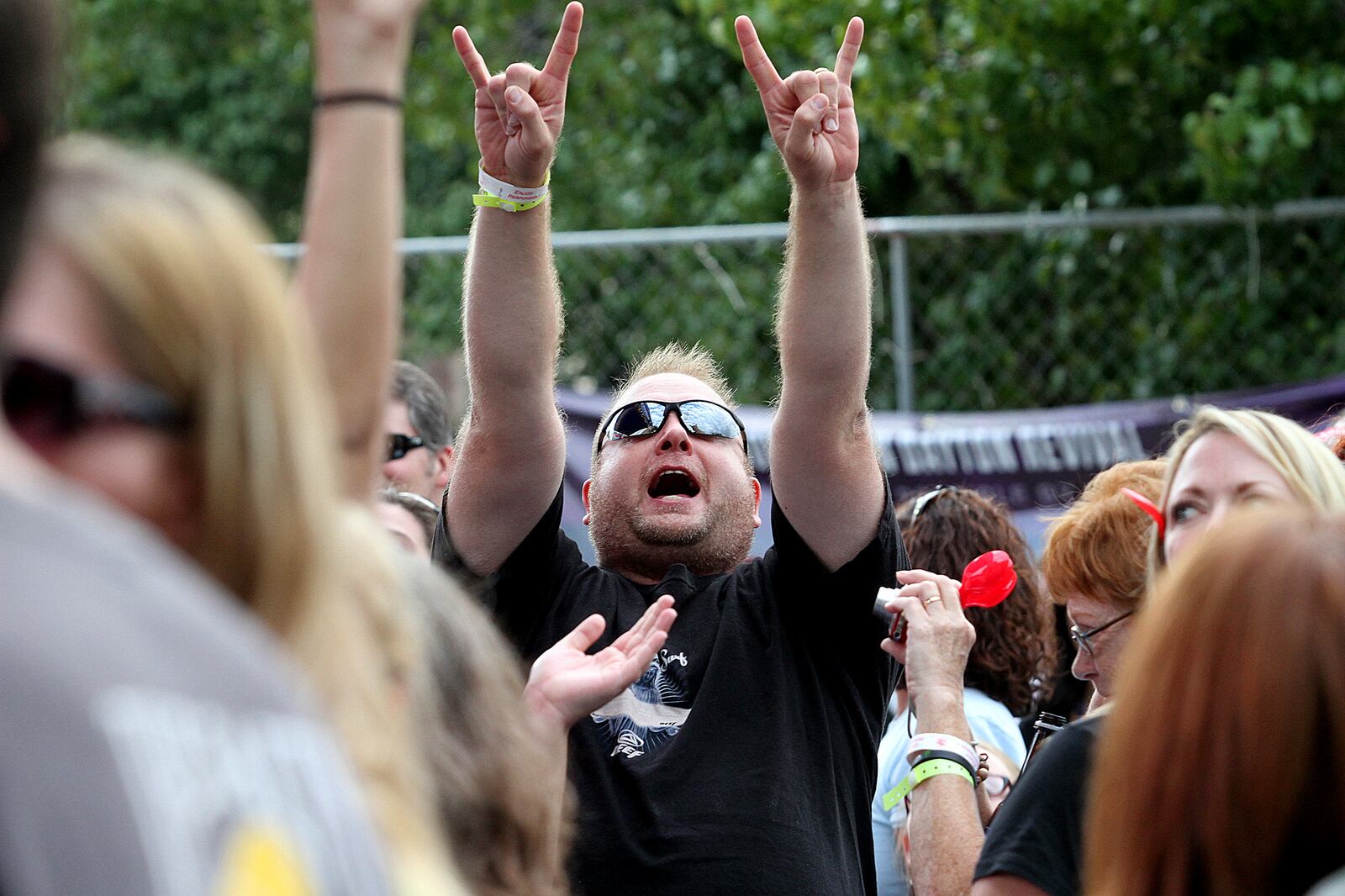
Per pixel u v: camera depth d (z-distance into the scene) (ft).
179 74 100.07
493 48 74.28
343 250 11.98
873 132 68.18
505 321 22.91
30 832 6.27
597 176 74.74
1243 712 11.59
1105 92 47.26
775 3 51.75
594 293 53.21
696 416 25.14
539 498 23.80
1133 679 12.46
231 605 8.49
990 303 50.60
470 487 23.77
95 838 6.33
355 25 12.14
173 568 7.45
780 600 24.04
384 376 12.19
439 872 9.80
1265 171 44.09
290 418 8.56
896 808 25.50
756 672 23.11
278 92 100.22
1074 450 40.16
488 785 14.21
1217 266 45.16
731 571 25.39
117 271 7.98
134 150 9.15
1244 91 44.47
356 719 9.83
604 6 76.38
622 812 21.67
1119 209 49.34
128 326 8.00
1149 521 22.13
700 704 22.68
